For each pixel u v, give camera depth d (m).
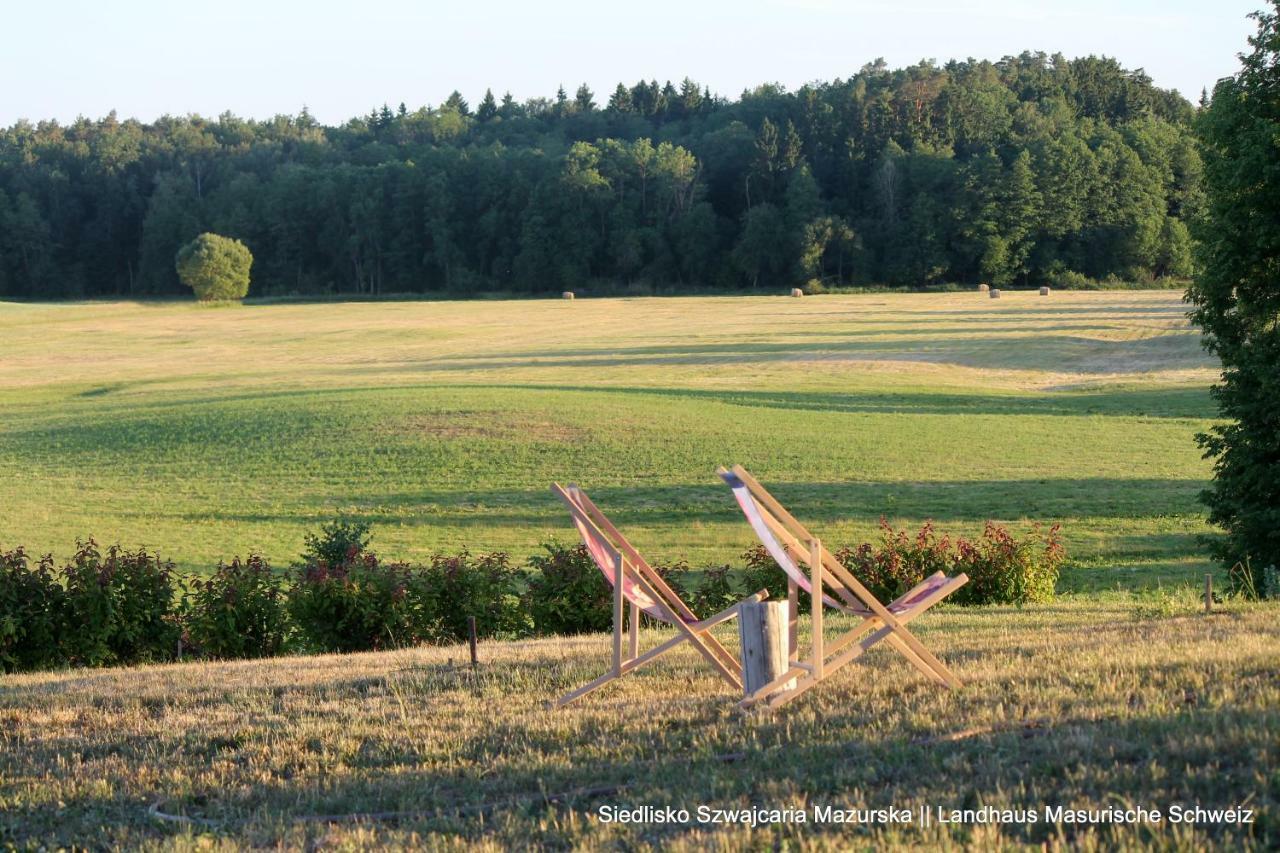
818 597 7.79
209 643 14.88
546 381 60.25
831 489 33.50
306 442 41.75
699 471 36.47
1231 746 5.97
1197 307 20.67
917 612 8.02
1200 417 45.91
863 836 5.55
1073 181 143.38
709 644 8.70
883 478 34.91
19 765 8.03
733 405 49.62
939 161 152.25
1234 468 19.52
